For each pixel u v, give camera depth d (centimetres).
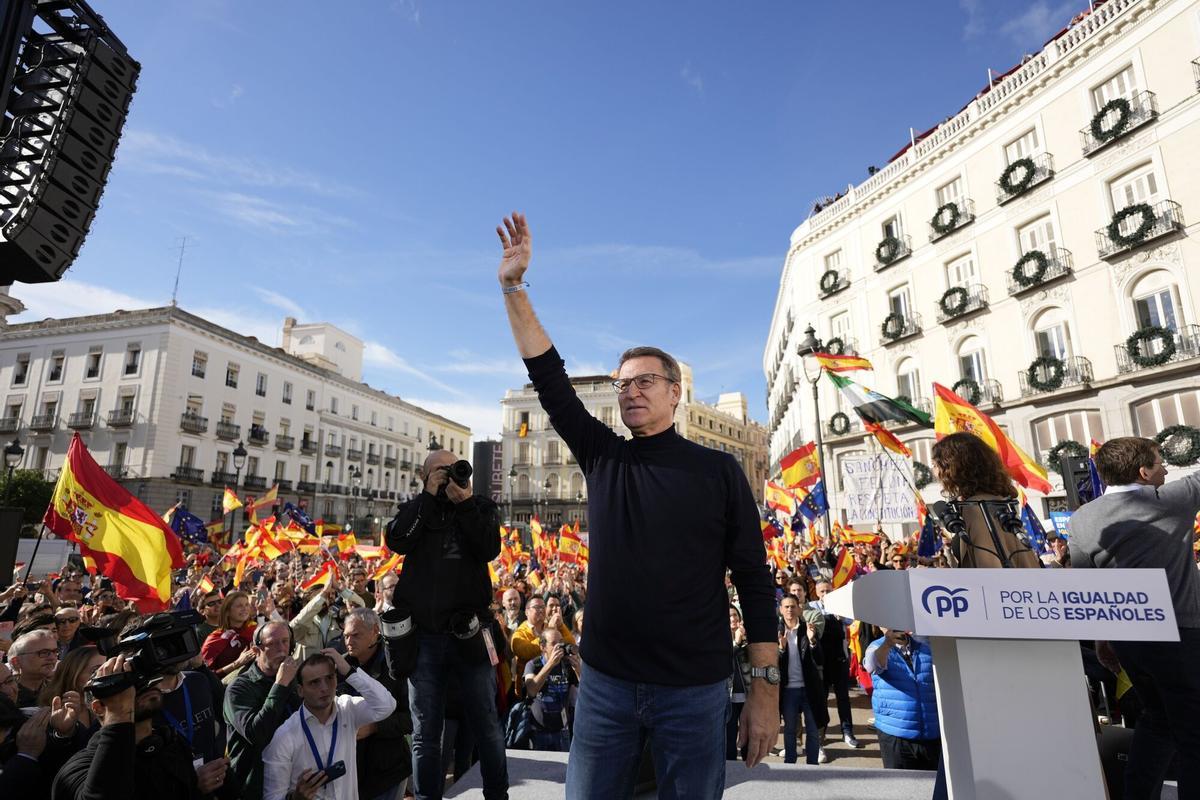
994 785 157
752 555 189
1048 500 2017
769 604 184
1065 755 159
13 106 297
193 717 390
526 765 379
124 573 639
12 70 283
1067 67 2122
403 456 6569
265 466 4803
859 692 1045
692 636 176
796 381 3528
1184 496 254
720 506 188
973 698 163
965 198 2434
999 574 158
